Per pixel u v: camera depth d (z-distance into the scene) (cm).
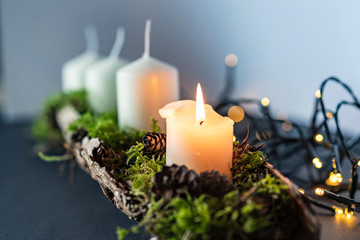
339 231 26
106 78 44
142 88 35
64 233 32
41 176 44
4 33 76
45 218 34
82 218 34
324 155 38
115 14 76
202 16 63
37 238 31
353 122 49
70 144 35
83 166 33
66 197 38
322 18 49
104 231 32
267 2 55
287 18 53
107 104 45
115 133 34
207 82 64
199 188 22
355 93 47
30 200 38
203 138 25
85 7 77
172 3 67
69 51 79
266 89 58
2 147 54
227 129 25
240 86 60
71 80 54
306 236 22
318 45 50
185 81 67
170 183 22
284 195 23
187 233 21
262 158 27
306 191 31
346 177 33
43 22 77
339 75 49
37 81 79
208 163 25
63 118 46
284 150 38
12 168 47
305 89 53
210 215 21
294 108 55
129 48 75
